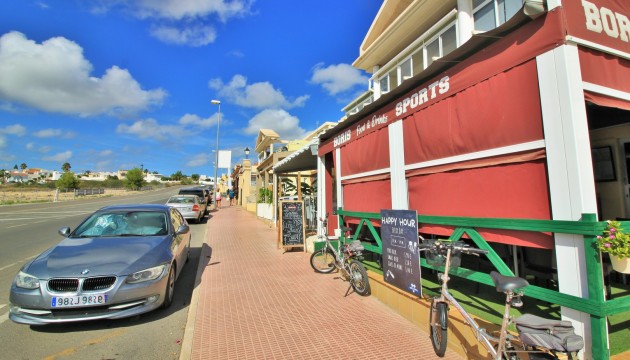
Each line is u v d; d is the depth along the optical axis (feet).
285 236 30.42
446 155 14.15
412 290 14.08
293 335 13.34
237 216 69.77
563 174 9.70
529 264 14.16
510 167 11.49
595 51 10.52
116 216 20.81
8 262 27.53
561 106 9.78
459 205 13.51
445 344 11.09
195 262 27.84
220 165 106.73
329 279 21.34
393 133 17.92
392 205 17.80
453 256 12.11
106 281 14.30
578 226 9.11
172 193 208.03
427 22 29.27
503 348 8.55
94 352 12.69
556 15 9.90
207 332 13.76
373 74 38.86
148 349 12.94
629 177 17.49
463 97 13.32
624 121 17.37
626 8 11.58
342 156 24.56
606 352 8.73
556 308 12.92
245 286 20.12
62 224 53.62
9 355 12.44
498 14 22.45
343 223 24.36
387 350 11.96
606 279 12.49
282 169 46.14
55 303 13.53
